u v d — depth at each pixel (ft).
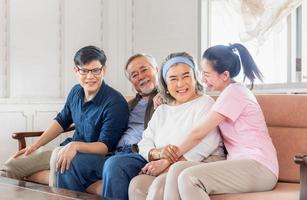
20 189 5.84
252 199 5.63
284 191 6.10
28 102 11.58
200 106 7.09
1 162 11.19
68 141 9.04
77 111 8.68
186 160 6.68
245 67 7.11
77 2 12.32
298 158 5.20
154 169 6.70
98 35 12.64
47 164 8.78
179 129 7.04
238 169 6.01
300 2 9.77
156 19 12.23
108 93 8.41
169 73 7.27
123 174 6.97
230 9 10.93
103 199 5.26
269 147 6.44
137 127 8.28
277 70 10.28
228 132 6.66
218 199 5.87
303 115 7.06
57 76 12.06
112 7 12.63
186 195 5.67
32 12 11.69
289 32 10.07
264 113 7.40
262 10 10.27
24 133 9.51
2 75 11.34
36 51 11.75
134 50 12.60
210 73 6.97
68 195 5.46
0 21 11.27
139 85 8.48
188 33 11.66
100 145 7.89
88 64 8.32
